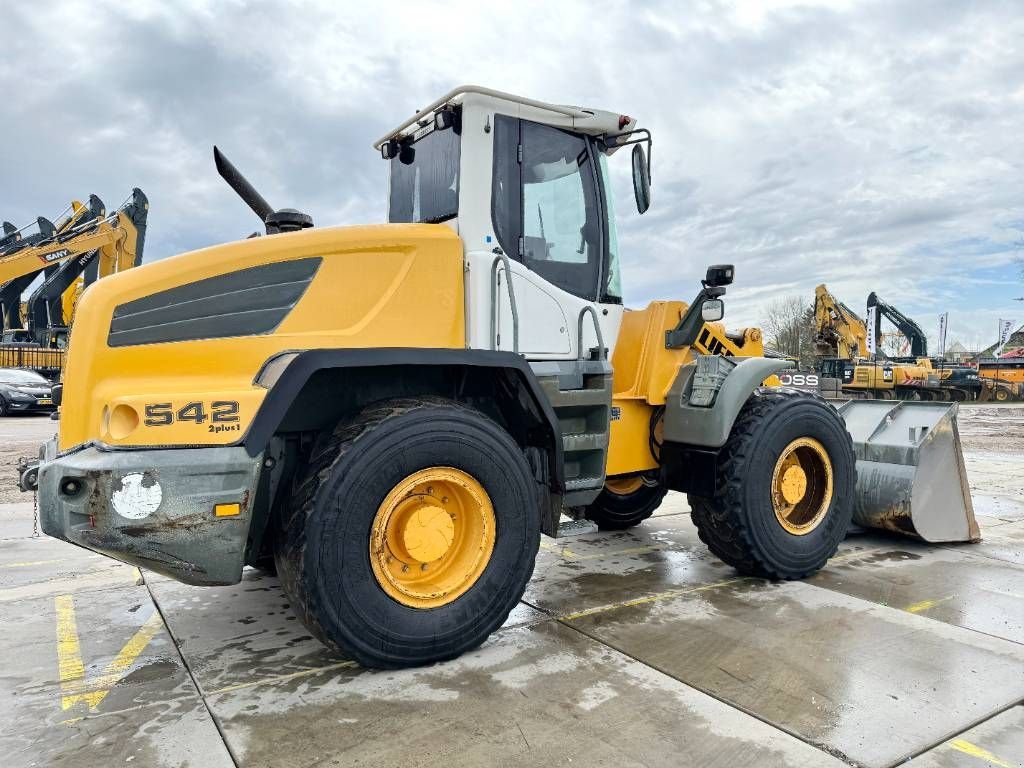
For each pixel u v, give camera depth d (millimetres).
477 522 2775
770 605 3354
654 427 3975
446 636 2654
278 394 2410
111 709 2379
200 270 2643
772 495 3695
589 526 3287
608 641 2910
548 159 3426
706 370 3717
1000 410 20344
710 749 2086
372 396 2920
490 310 3102
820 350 26125
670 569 4016
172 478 2295
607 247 3658
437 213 3389
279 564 2561
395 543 2658
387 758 2055
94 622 3225
